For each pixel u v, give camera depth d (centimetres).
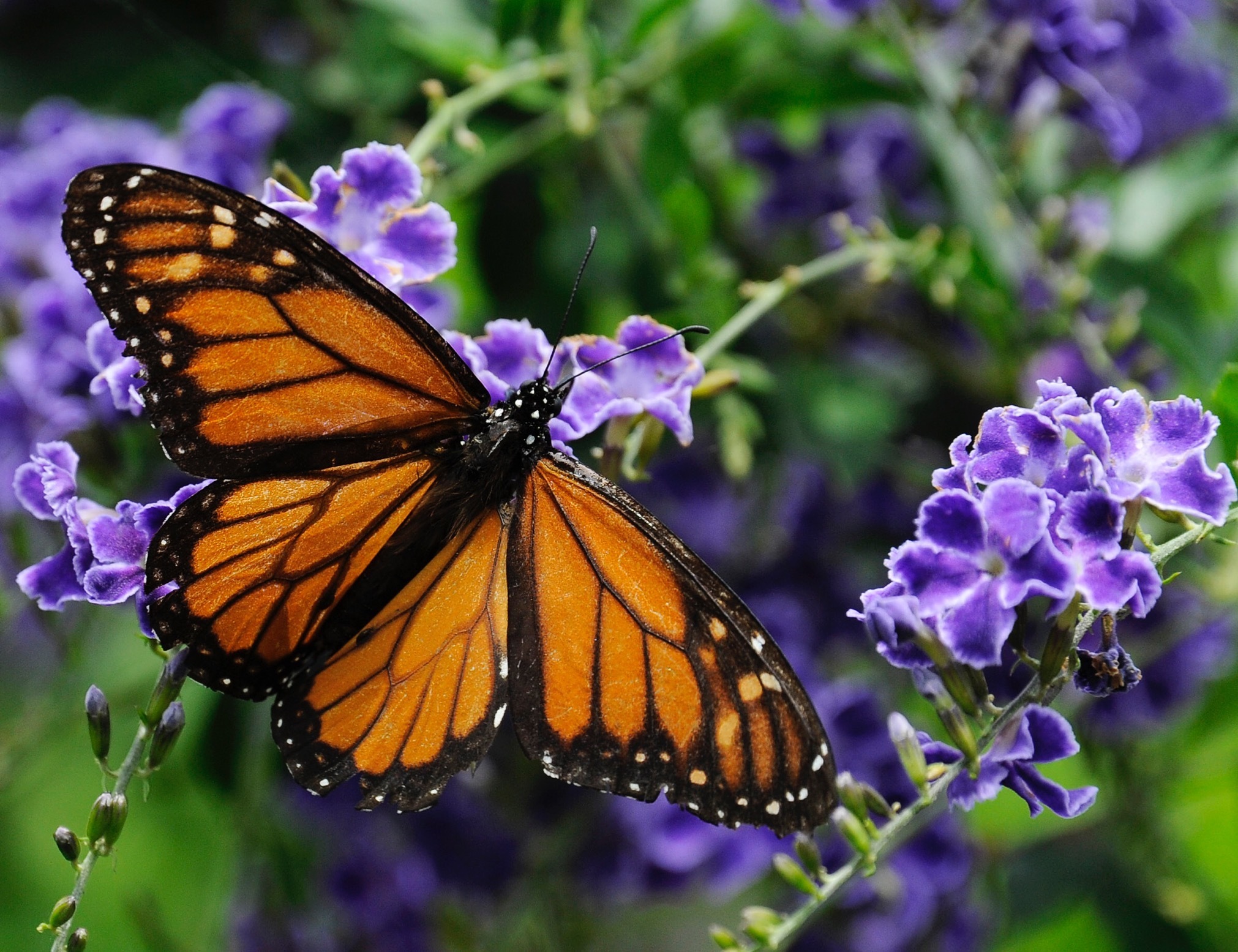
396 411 60
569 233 71
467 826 70
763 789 59
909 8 70
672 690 59
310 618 60
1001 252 69
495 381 61
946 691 59
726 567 71
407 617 61
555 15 68
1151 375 71
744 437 69
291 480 60
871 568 71
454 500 61
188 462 59
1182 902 71
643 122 71
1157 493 58
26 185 69
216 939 70
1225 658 71
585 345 62
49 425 66
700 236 69
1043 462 59
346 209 61
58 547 67
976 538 58
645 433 63
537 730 60
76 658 68
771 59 70
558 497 60
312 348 60
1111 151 71
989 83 70
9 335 69
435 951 70
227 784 70
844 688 69
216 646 60
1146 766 71
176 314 59
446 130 65
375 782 60
